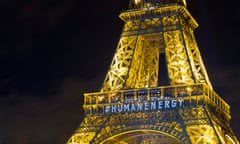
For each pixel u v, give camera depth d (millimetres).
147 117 137250
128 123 137875
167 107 137000
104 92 144375
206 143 127562
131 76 148125
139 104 139625
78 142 139375
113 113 141125
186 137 129250
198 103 135125
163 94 138875
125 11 156625
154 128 134500
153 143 159625
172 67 144250
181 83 141500
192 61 147625
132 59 148375
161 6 153000
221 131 138250
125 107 140625
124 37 154125
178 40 148375
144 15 154750
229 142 143625
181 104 136250
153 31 151250
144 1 159875
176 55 146000
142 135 153000
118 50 152250
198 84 136250
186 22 158875
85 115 144250
